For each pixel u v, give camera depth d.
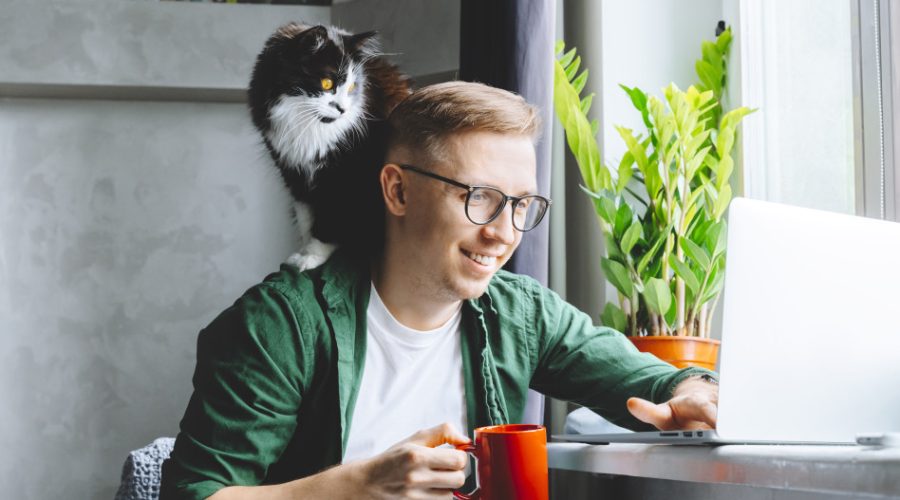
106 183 3.41
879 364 0.96
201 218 3.43
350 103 1.75
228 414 1.16
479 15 2.07
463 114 1.19
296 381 1.22
